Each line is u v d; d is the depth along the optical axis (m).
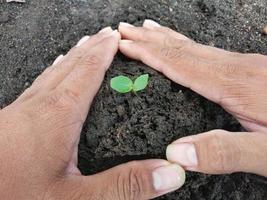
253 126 0.17
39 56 0.23
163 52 0.18
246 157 0.15
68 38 0.23
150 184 0.15
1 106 0.23
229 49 0.23
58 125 0.15
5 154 0.15
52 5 0.24
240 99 0.17
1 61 0.23
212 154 0.15
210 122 0.18
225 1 0.24
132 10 0.23
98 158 0.17
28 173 0.15
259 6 0.25
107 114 0.17
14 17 0.24
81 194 0.15
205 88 0.17
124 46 0.19
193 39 0.23
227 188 0.19
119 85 0.17
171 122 0.17
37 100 0.16
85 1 0.24
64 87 0.16
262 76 0.17
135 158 0.17
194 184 0.18
